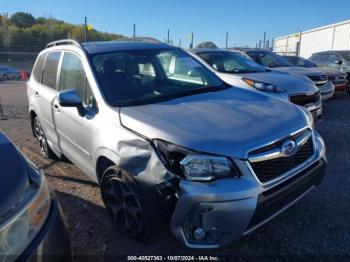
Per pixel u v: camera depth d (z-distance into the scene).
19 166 2.03
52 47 4.79
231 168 2.38
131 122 2.81
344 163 4.71
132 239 2.98
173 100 3.29
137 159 2.65
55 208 2.08
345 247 2.87
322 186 3.98
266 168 2.49
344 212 3.40
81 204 3.74
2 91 17.27
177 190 2.41
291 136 2.70
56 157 5.21
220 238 2.42
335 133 6.29
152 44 4.30
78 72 3.73
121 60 3.72
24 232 1.76
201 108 3.01
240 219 2.35
